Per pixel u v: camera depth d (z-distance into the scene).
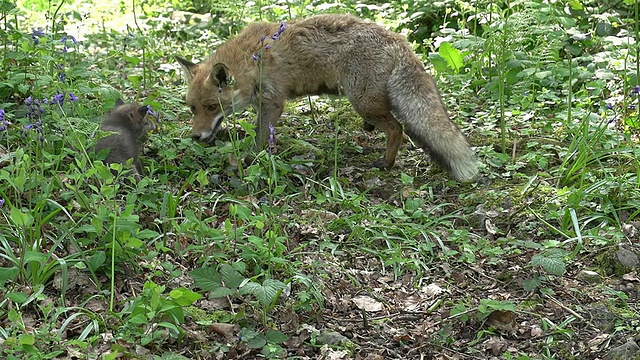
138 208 2.71
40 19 4.57
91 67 3.71
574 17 4.11
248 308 2.47
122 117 2.98
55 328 2.34
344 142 3.37
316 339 2.42
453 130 3.10
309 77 3.29
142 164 3.07
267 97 3.28
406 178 2.99
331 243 2.78
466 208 2.99
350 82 3.23
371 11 4.49
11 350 2.19
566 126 3.36
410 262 2.71
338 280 2.64
